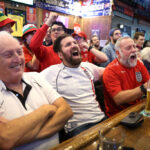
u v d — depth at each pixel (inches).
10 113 32.9
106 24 154.9
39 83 41.5
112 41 116.9
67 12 148.6
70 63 56.0
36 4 121.9
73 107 52.2
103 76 63.3
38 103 37.7
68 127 50.3
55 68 55.6
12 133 27.2
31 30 72.9
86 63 63.9
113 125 34.5
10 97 34.4
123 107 62.0
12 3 107.6
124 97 56.1
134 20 197.5
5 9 105.0
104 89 65.9
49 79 53.6
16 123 28.7
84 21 169.6
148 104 40.9
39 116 31.7
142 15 211.9
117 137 27.3
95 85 69.0
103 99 67.5
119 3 159.5
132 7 185.3
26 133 28.9
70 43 55.8
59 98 40.3
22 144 28.9
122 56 61.1
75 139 29.2
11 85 36.9
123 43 60.6
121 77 61.7
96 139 29.6
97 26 161.3
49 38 98.4
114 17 157.0
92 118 51.8
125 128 33.7
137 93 53.6
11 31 68.9
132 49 59.5
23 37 76.1
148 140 29.2
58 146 27.5
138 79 66.0
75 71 55.4
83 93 54.0
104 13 154.6
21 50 37.5
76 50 56.0
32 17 121.2
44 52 70.4
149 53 102.4
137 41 123.6
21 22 114.1
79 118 51.2
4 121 29.0
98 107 56.4
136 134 31.3
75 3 154.8
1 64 33.6
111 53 116.3
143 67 68.9
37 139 31.3
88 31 169.5
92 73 61.2
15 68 35.1
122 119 35.9
